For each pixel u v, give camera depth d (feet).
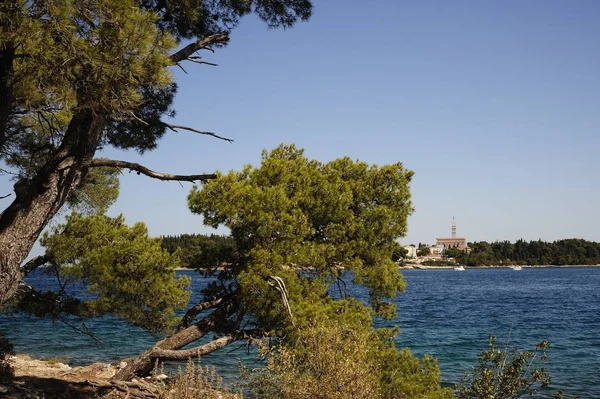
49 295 41.60
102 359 77.10
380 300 43.04
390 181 43.73
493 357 32.68
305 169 41.55
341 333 30.32
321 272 40.37
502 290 326.85
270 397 26.91
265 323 38.45
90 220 42.14
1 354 40.57
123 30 24.26
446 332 123.54
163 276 43.09
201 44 34.01
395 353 35.63
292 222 37.78
